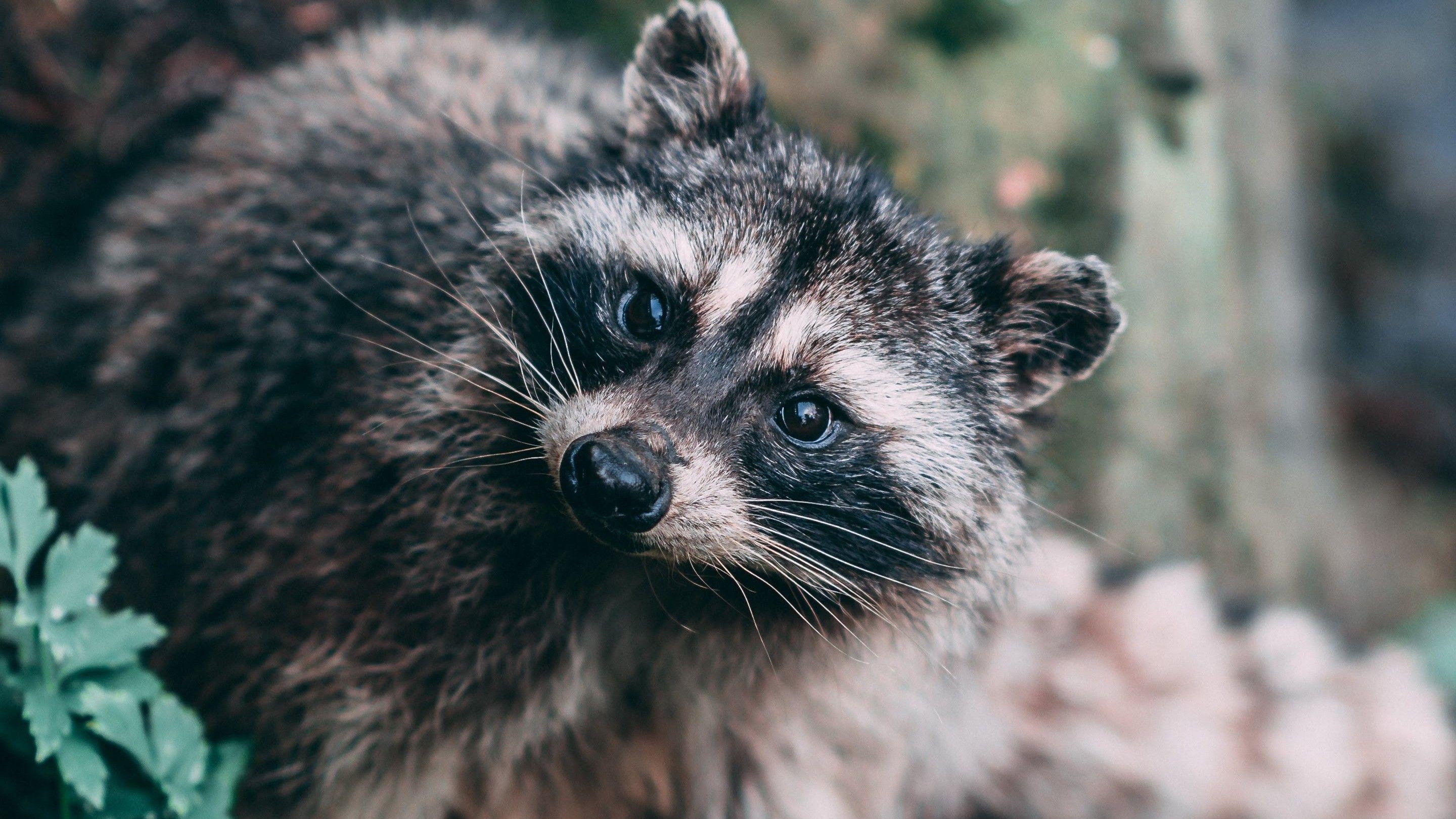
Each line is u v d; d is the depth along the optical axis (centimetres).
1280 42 692
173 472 316
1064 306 298
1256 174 643
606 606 299
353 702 290
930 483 285
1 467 238
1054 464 516
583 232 280
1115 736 435
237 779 276
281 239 324
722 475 263
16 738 234
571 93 385
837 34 518
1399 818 473
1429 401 901
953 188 518
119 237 357
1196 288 583
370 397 289
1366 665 493
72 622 229
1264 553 604
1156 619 458
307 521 293
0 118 383
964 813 414
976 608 305
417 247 304
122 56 395
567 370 269
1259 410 624
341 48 391
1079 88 548
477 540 284
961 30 540
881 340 278
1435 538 820
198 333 324
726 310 269
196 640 305
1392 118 989
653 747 324
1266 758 457
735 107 301
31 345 354
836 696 310
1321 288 841
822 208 279
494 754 303
